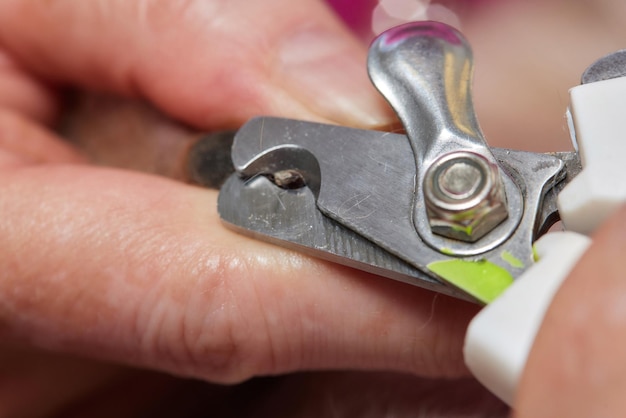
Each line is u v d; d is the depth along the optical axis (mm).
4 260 128
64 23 155
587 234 104
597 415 89
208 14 148
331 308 122
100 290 126
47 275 127
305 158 118
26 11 156
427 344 123
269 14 147
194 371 130
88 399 155
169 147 152
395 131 124
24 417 152
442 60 116
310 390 149
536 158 111
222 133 139
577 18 170
